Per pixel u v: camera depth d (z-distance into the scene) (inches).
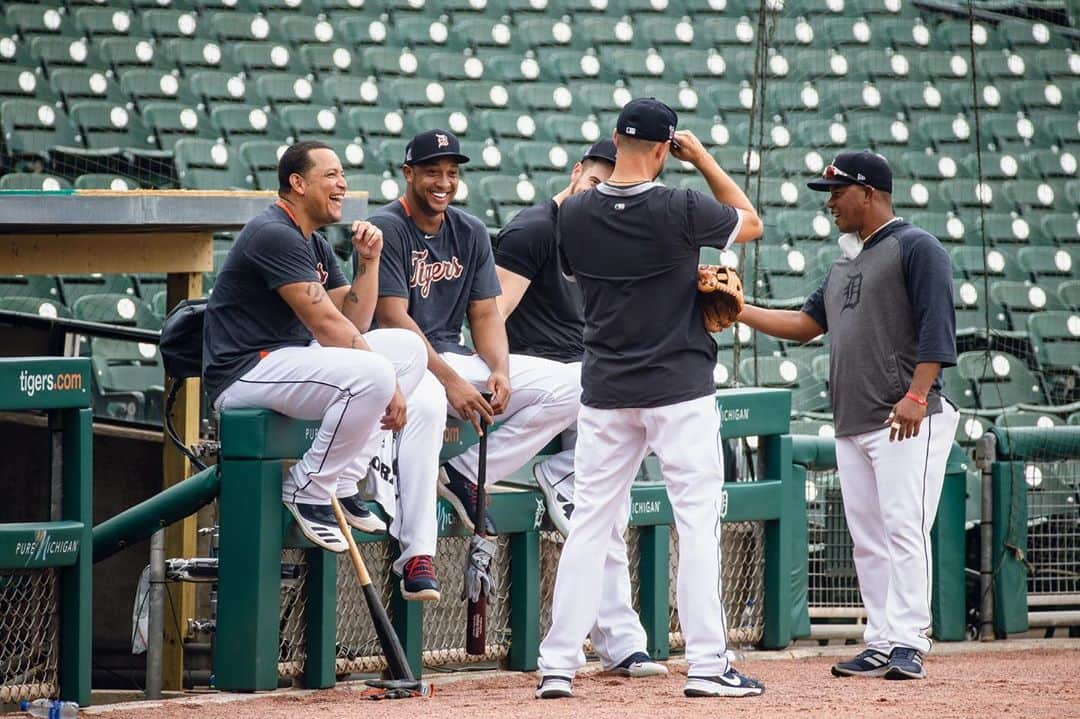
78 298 1435.8
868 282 703.7
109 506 1003.9
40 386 602.5
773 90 2041.1
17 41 1836.9
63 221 760.3
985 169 1926.7
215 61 1918.1
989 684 671.1
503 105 1974.7
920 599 701.3
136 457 1007.6
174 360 724.0
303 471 650.2
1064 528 978.7
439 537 733.9
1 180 1565.0
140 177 1669.5
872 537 725.9
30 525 605.9
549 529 770.2
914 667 695.1
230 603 660.1
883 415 703.1
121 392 1278.3
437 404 669.3
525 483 853.8
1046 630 989.8
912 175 1897.1
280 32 2016.5
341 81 1924.2
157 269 916.6
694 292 608.4
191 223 815.7
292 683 701.9
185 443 884.6
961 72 2102.6
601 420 617.9
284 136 1820.9
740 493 831.1
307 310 642.8
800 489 885.2
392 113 1876.2
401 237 706.2
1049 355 1549.0
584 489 625.0
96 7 1927.9
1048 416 1348.4
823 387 1441.9
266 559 655.1
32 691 612.4
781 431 856.3
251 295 661.3
